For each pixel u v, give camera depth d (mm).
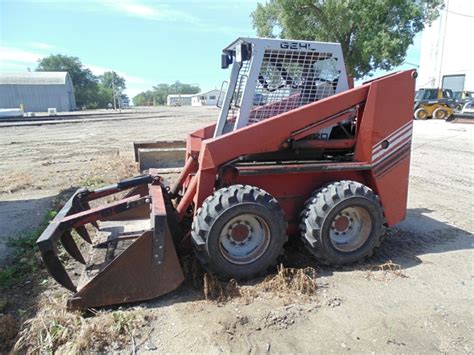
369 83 3914
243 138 3648
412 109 4145
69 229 3189
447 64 32594
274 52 3889
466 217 5504
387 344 2707
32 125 24844
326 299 3256
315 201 3707
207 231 3322
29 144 15086
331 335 2803
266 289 3381
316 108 3836
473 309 3135
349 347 2678
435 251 4301
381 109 3955
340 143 4109
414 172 8688
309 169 3771
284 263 3908
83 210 3828
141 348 2672
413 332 2836
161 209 3188
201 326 2889
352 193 3682
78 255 3643
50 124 25734
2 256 4297
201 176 3598
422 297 3318
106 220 4477
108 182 7844
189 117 32906
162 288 3182
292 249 4223
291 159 4172
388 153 4062
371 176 4039
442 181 7816
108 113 44031
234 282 3398
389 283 3553
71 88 61281
